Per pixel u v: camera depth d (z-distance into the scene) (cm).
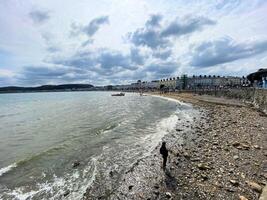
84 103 8150
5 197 1023
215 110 4053
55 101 10400
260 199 832
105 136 2209
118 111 4762
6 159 1628
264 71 4950
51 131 2709
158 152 1579
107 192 1041
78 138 2189
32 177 1242
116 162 1434
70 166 1398
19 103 9606
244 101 5291
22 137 2412
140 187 1068
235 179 1056
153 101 8144
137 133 2302
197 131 2238
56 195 1033
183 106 5388
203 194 946
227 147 1575
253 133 1947
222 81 16812
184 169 1230
